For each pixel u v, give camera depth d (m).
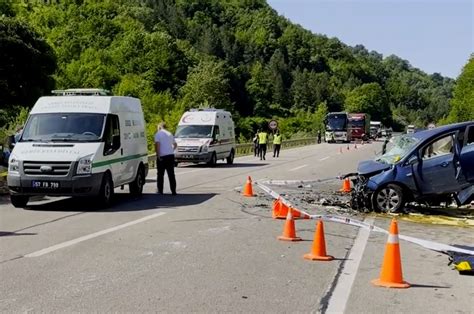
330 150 51.84
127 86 88.38
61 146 13.75
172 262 8.43
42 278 7.41
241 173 25.98
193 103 94.19
